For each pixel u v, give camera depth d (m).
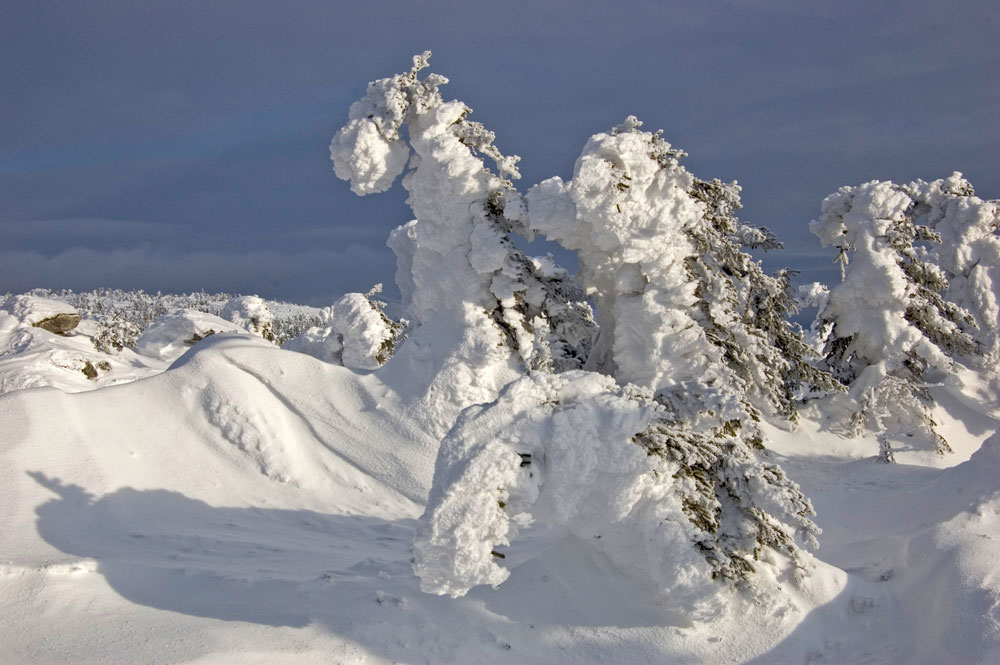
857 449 18.48
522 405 8.62
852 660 8.09
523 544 12.05
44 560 9.14
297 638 8.02
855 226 20.12
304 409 15.59
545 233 16.11
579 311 17.70
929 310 19.47
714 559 8.30
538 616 8.68
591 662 8.10
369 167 17.61
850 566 10.55
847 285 19.84
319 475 14.94
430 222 17.62
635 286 16.19
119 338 30.44
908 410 19.14
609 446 8.42
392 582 9.59
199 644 7.66
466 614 8.71
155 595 8.88
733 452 9.11
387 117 17.34
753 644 8.20
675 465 8.76
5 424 12.34
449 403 15.83
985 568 8.20
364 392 16.06
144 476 13.37
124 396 14.58
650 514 8.60
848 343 20.27
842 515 13.99
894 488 15.42
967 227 22.52
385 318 24.42
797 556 8.99
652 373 16.00
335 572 10.20
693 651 8.16
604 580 9.04
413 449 15.27
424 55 17.39
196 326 32.59
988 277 22.42
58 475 11.91
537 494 8.42
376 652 7.95
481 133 17.36
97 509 11.69
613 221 14.98
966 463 11.83
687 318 15.73
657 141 15.12
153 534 11.54
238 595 9.00
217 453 14.55
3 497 10.88
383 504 14.70
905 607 8.79
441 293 17.66
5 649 7.47
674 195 15.05
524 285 16.80
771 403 17.14
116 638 7.74
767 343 16.19
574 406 8.68
